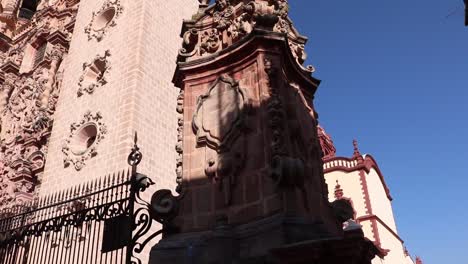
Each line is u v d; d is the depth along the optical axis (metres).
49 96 29.83
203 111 10.79
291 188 8.46
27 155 27.34
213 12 12.57
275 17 11.02
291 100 10.55
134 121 19.95
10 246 12.45
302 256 7.12
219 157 9.84
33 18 38.16
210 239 8.41
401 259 34.16
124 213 10.00
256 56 10.56
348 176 32.19
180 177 10.30
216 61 11.18
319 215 9.78
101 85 22.81
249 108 9.97
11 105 32.94
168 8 25.84
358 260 7.06
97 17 26.66
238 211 9.04
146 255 16.12
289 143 9.21
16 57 36.41
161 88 22.58
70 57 26.70
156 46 23.53
